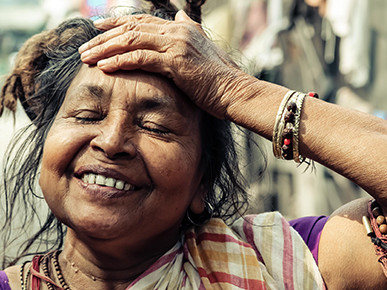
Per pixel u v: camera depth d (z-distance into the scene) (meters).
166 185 1.64
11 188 2.00
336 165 1.69
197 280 1.71
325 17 4.94
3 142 2.98
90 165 1.61
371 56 4.94
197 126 1.75
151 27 1.72
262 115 1.72
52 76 1.83
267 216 1.87
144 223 1.64
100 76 1.66
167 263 1.73
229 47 2.23
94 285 1.72
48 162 1.64
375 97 4.92
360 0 4.93
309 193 4.71
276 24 5.02
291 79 4.90
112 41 1.67
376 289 1.78
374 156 1.65
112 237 1.62
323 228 1.85
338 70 4.94
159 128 1.66
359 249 1.77
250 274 1.73
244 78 1.74
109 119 1.64
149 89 1.65
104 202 1.60
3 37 8.14
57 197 1.65
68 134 1.63
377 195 1.68
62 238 2.03
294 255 1.79
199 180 1.80
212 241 1.79
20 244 2.22
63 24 1.91
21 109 2.21
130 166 1.61
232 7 5.23
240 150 2.10
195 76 1.70
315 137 1.69
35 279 1.72
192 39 1.71
